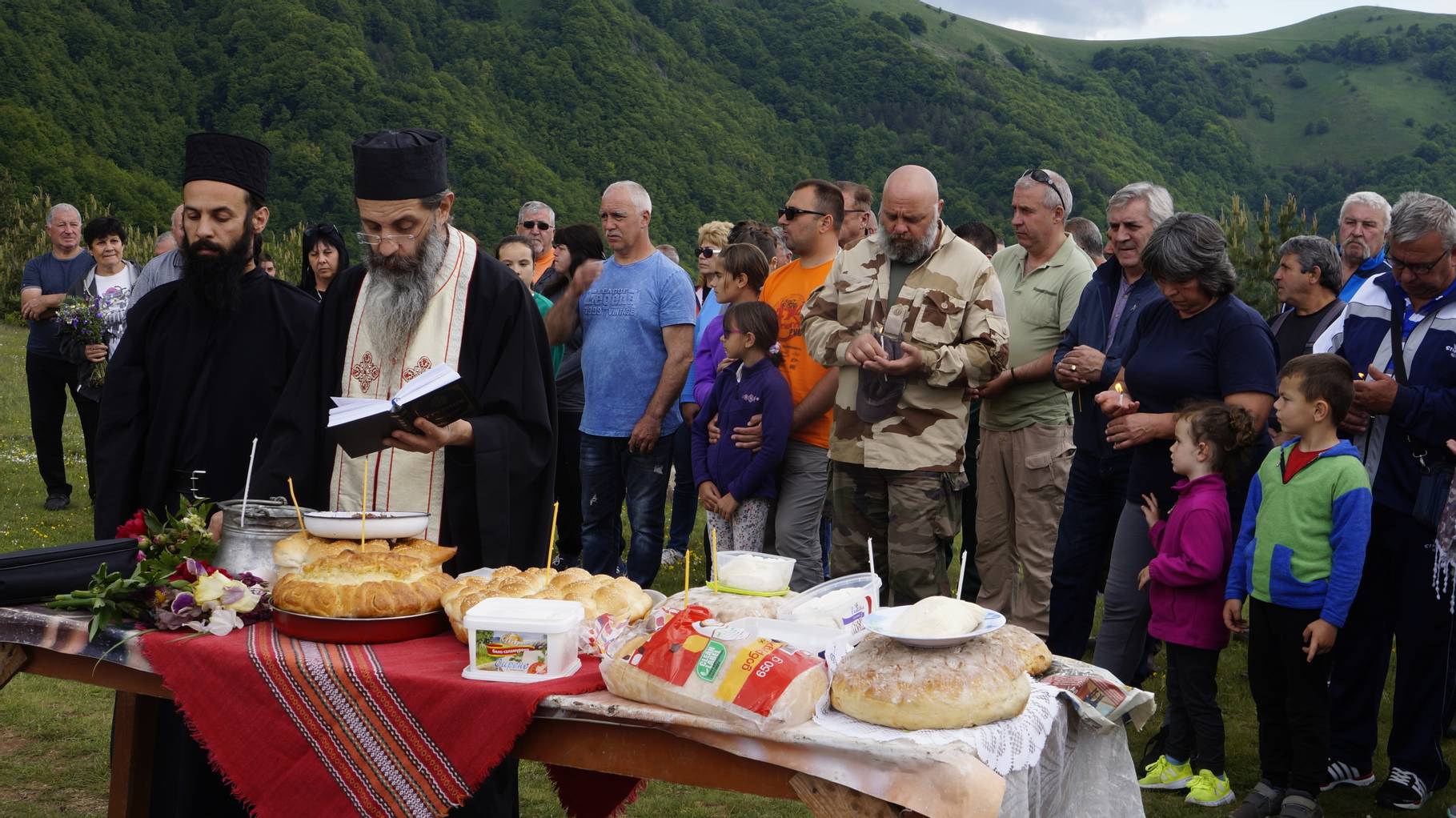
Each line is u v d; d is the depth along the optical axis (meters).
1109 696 2.41
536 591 2.53
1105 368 4.43
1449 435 3.85
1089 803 2.41
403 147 3.18
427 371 2.94
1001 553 5.48
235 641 2.42
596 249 6.84
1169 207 4.66
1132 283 4.70
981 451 5.48
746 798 4.21
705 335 6.08
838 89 78.12
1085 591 4.63
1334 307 5.16
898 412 4.70
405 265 3.24
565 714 2.15
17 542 7.64
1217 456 3.91
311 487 3.28
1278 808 3.89
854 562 4.95
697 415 5.63
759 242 7.13
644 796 4.20
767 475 5.18
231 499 3.40
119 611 2.52
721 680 2.05
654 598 2.73
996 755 1.99
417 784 2.22
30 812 3.84
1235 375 3.94
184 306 3.44
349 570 2.47
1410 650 4.03
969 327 4.69
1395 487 4.01
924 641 2.07
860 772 1.94
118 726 3.00
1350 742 4.27
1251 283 8.44
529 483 3.27
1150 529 4.07
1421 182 79.75
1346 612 3.65
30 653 2.61
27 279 8.57
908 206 4.70
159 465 3.38
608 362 5.99
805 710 2.04
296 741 2.31
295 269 22.58
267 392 3.43
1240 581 3.92
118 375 3.44
